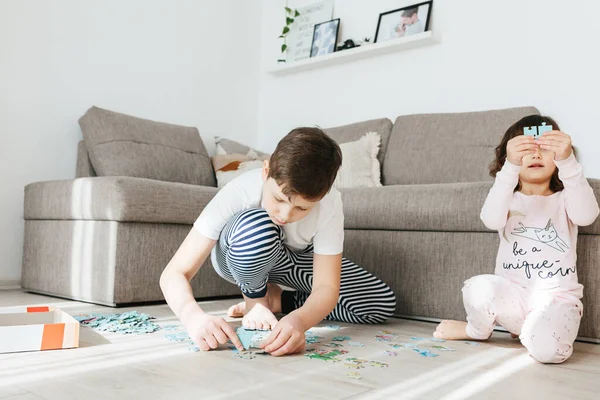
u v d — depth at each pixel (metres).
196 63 3.53
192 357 1.25
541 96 2.69
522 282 1.52
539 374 1.21
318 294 1.39
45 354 1.26
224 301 2.34
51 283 2.38
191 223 2.28
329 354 1.33
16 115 2.70
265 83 3.92
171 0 3.38
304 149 1.16
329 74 3.54
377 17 3.31
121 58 3.12
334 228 1.44
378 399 0.98
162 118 3.34
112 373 1.10
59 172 2.84
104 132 2.71
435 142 2.81
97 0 3.01
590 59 2.55
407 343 1.53
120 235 2.07
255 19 3.92
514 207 1.59
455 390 1.05
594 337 1.65
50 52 2.81
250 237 1.44
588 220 1.50
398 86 3.20
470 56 2.93
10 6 2.67
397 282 2.03
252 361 1.23
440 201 1.92
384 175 2.94
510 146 1.51
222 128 3.70
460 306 1.88
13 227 2.68
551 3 2.67
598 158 2.51
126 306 2.11
